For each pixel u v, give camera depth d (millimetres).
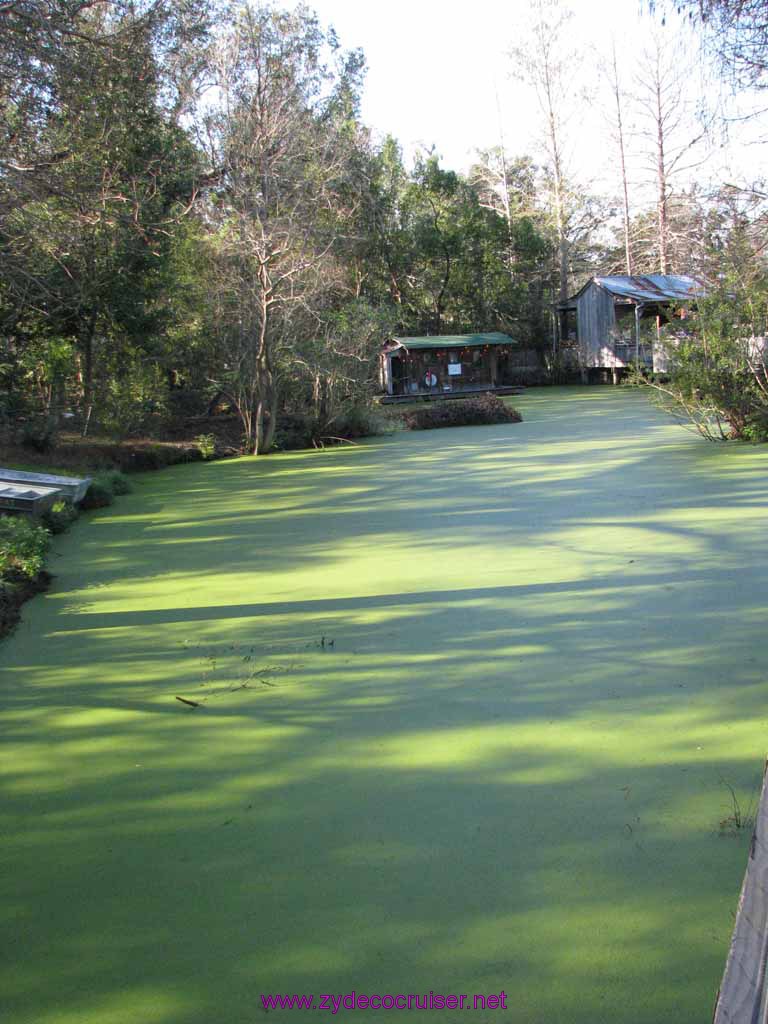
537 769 4090
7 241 13250
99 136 14781
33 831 3807
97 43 13305
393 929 3039
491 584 7141
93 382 16719
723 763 4035
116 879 3422
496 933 2986
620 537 8469
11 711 5066
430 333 39375
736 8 5652
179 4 14906
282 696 5105
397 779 4078
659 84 35969
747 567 7180
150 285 16188
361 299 20688
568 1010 2635
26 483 11023
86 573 8172
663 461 13117
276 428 18906
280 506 11320
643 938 2918
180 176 17562
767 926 1484
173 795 4047
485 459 14727
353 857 3475
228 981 2846
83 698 5215
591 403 25531
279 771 4223
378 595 7016
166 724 4801
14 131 13195
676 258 36969
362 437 19875
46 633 6422
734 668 5129
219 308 17781
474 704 4852
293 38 26719
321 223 23656
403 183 38625
